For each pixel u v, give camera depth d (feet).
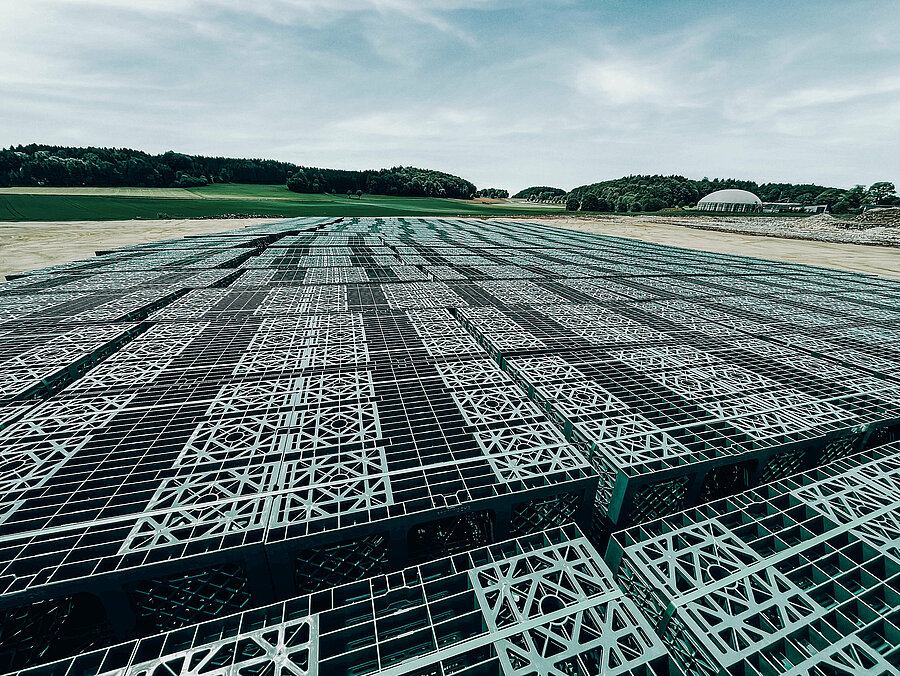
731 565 20.80
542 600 19.88
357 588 20.67
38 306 62.95
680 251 165.07
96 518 22.07
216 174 594.65
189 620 22.36
